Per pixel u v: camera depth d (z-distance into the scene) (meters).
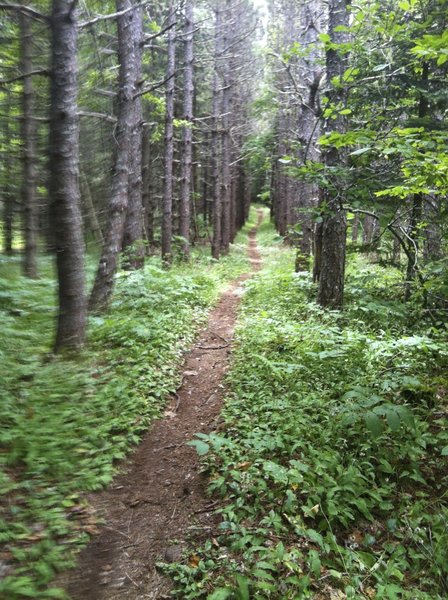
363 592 3.14
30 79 11.48
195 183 31.23
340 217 8.71
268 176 44.34
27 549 3.26
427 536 3.65
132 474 4.47
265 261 22.55
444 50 4.36
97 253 17.36
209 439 3.99
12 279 10.58
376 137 5.91
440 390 5.74
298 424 4.95
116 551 3.48
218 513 3.89
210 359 7.78
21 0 8.89
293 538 3.59
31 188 12.12
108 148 17.36
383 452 4.47
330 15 8.49
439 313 8.16
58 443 4.48
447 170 5.27
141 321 8.44
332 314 8.62
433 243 9.21
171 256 17.20
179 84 21.92
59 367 5.96
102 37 11.41
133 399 5.71
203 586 3.16
